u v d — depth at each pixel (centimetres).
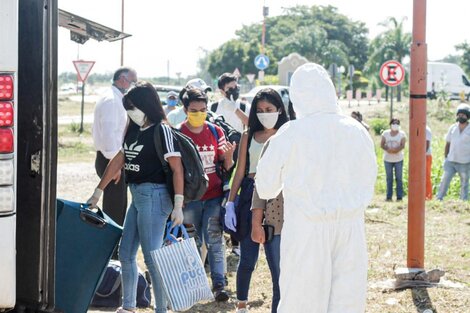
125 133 657
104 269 614
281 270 494
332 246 486
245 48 9044
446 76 6506
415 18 799
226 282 820
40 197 512
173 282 625
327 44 9519
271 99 657
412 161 818
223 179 780
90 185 1812
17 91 489
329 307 486
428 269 868
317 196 485
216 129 780
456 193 1775
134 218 657
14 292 483
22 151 512
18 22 503
